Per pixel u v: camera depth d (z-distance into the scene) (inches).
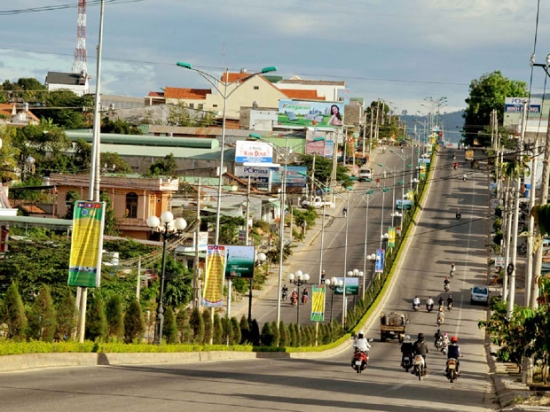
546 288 1878.7
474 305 5270.7
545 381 2317.9
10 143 6077.8
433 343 4128.9
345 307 4645.7
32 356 1668.3
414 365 2317.9
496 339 3307.1
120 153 7283.5
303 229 6875.0
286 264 5984.3
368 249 6486.2
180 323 2792.8
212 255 2800.2
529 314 2427.4
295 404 1337.4
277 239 6235.2
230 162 7337.6
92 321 2206.0
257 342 3356.3
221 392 1430.9
